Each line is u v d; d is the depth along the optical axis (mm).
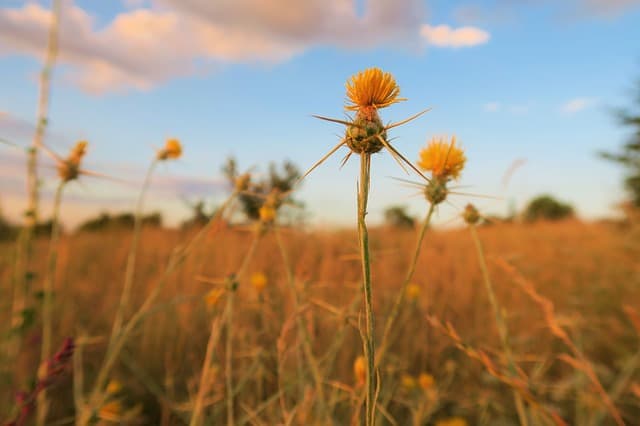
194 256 5160
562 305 4723
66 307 4387
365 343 919
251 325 3162
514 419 2922
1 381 2500
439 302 4492
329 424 1983
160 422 3020
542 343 3705
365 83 1157
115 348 2357
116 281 5922
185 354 3828
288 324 2045
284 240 5977
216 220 2680
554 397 2744
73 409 2812
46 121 2770
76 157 2535
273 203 2488
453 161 1679
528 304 4746
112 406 2002
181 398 3131
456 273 5641
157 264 6438
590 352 3789
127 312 4617
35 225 2885
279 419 2334
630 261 6059
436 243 7902
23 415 1703
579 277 5973
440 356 3785
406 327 3830
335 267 4578
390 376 2895
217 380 2598
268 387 2867
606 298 4988
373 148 1065
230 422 2094
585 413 2578
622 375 2973
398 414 2793
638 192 18219
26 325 2580
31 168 2779
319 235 6137
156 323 4133
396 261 5348
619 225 8055
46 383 1725
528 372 3182
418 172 1015
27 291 2746
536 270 5738
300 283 2609
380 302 3938
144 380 3111
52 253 2756
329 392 2514
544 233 8938
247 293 3020
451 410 3131
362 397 1694
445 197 1580
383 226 7996
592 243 7680
